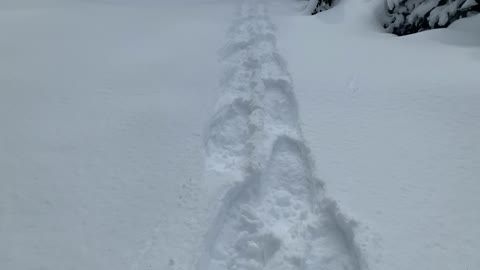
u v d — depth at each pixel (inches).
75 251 92.4
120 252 92.4
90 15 294.0
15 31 247.6
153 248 93.5
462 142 123.3
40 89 169.8
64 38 238.1
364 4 268.5
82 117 148.6
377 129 134.8
